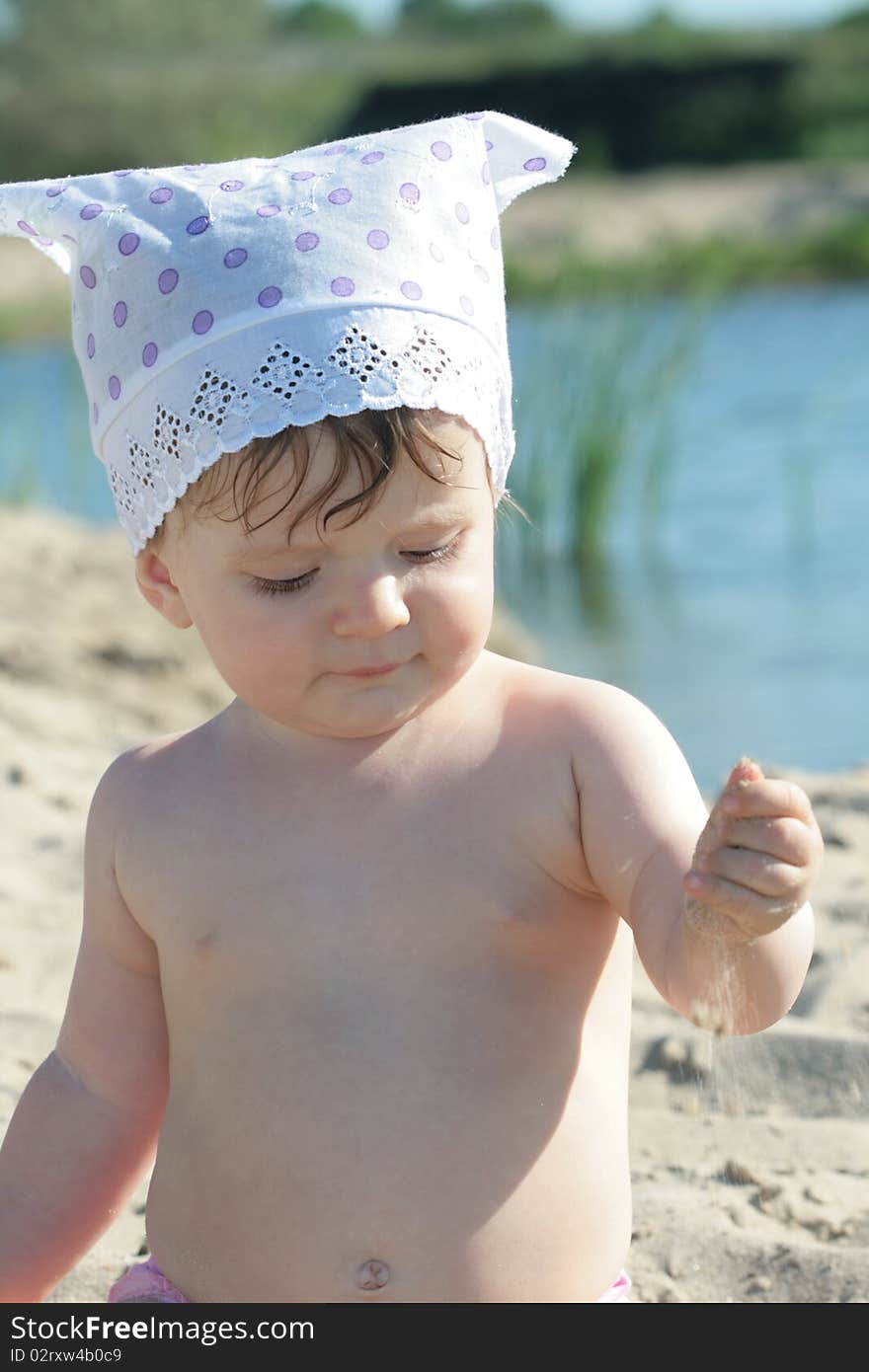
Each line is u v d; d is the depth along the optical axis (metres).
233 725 2.82
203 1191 2.61
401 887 2.58
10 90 59.00
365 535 2.48
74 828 5.59
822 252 36.69
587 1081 2.60
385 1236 2.49
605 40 70.75
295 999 2.58
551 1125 2.55
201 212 2.69
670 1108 3.79
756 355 23.31
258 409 2.52
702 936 2.31
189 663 8.59
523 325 21.80
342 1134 2.52
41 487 16.97
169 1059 2.86
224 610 2.59
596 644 10.14
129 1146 2.91
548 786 2.61
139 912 2.78
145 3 62.81
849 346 23.73
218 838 2.70
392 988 2.56
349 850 2.62
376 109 64.31
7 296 38.72
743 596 11.03
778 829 2.22
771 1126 3.69
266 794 2.70
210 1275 2.58
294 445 2.49
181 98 60.22
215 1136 2.60
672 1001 2.45
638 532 13.47
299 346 2.55
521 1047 2.55
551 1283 2.52
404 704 2.57
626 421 13.60
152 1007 2.87
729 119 58.81
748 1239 3.25
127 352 2.70
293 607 2.52
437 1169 2.50
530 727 2.66
